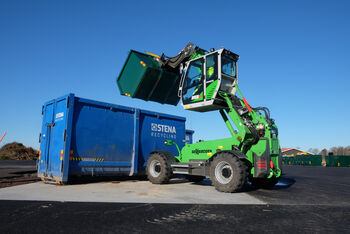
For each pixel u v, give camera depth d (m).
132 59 9.10
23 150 39.88
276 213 3.91
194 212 3.90
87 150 7.74
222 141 7.02
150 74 8.78
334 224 3.33
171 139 10.30
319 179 11.05
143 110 9.42
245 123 6.62
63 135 7.25
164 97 9.57
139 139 9.21
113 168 8.32
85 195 5.34
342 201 5.18
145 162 9.28
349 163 35.09
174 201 4.79
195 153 7.64
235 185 5.78
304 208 4.34
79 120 7.65
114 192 5.83
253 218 3.58
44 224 3.15
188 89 7.71
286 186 7.85
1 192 5.75
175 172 7.62
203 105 7.11
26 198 4.92
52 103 8.08
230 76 7.25
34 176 10.14
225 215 3.73
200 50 8.06
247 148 6.66
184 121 10.94
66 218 3.43
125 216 3.59
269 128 6.47
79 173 7.52
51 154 7.67
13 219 3.36
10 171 12.63
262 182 7.37
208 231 2.95
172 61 8.66
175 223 3.27
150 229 3.00
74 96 7.55
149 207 4.20
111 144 8.36
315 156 40.19
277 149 6.79
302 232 2.96
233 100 7.04
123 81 9.39
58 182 7.21
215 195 5.61
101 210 3.93
